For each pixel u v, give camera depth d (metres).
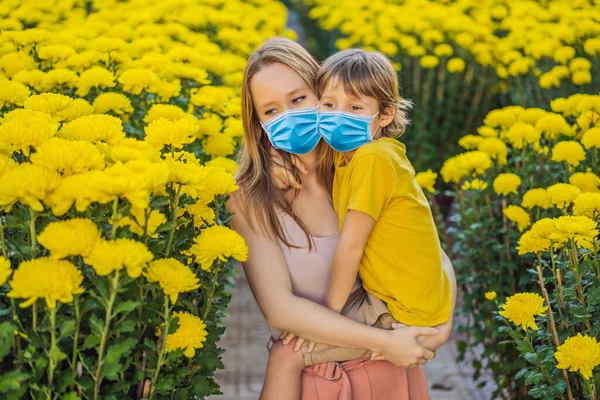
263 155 2.19
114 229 1.56
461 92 6.65
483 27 6.09
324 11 8.00
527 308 2.17
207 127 2.96
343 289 2.07
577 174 2.80
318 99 2.18
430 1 6.86
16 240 1.63
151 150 1.87
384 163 2.05
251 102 2.18
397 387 2.19
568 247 2.35
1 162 1.65
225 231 1.79
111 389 1.60
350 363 2.15
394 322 2.14
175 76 3.42
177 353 1.66
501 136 3.64
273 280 2.09
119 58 3.43
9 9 4.63
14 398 1.50
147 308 1.63
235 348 4.25
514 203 3.29
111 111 2.76
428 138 6.38
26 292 1.45
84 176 1.54
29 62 3.07
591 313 2.43
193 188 1.74
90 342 1.53
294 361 2.12
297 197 2.21
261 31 6.05
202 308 1.86
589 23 5.13
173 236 1.81
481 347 4.25
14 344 1.61
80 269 1.68
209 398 3.70
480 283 3.34
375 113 2.17
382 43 6.35
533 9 5.96
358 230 2.04
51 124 1.75
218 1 5.58
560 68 4.68
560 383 2.21
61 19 5.38
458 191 3.59
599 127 3.16
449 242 3.69
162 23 5.32
